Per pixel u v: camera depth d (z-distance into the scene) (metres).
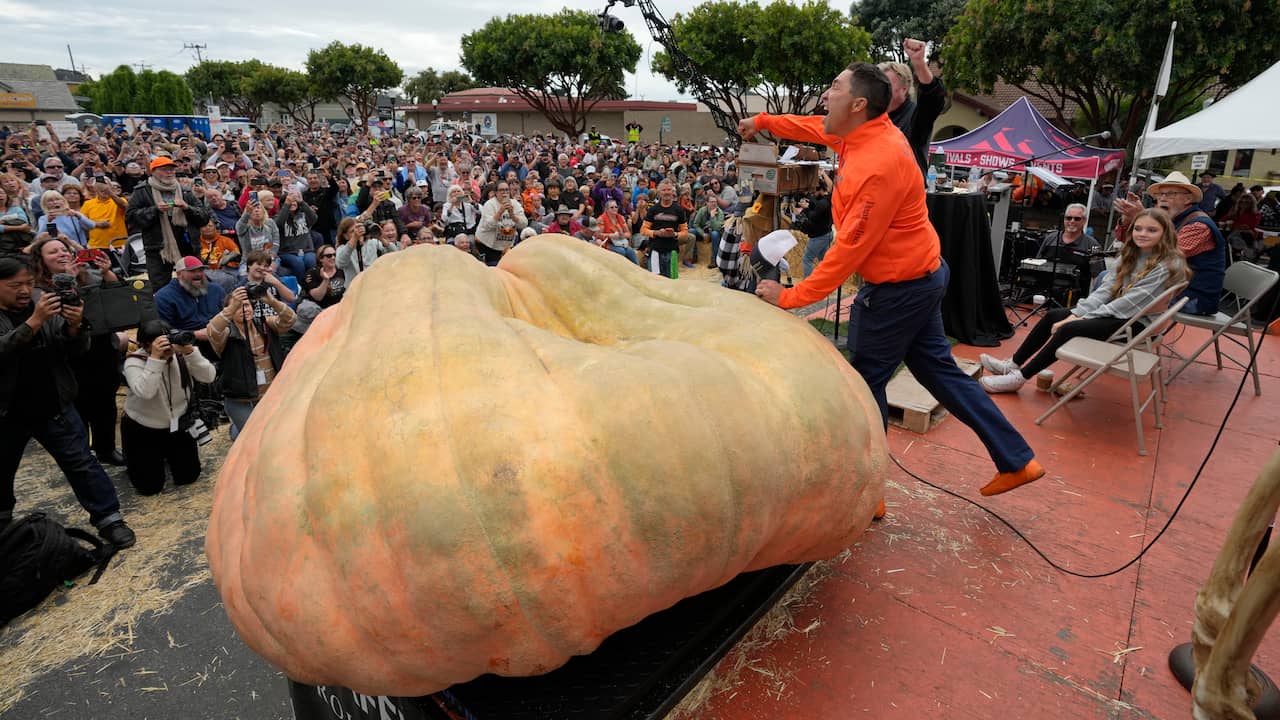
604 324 2.67
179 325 5.45
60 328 3.88
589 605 1.82
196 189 10.37
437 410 1.81
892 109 3.54
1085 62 18.50
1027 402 4.92
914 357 3.21
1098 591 2.85
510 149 25.61
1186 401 4.90
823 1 25.94
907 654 2.51
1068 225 7.52
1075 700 2.31
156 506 4.69
